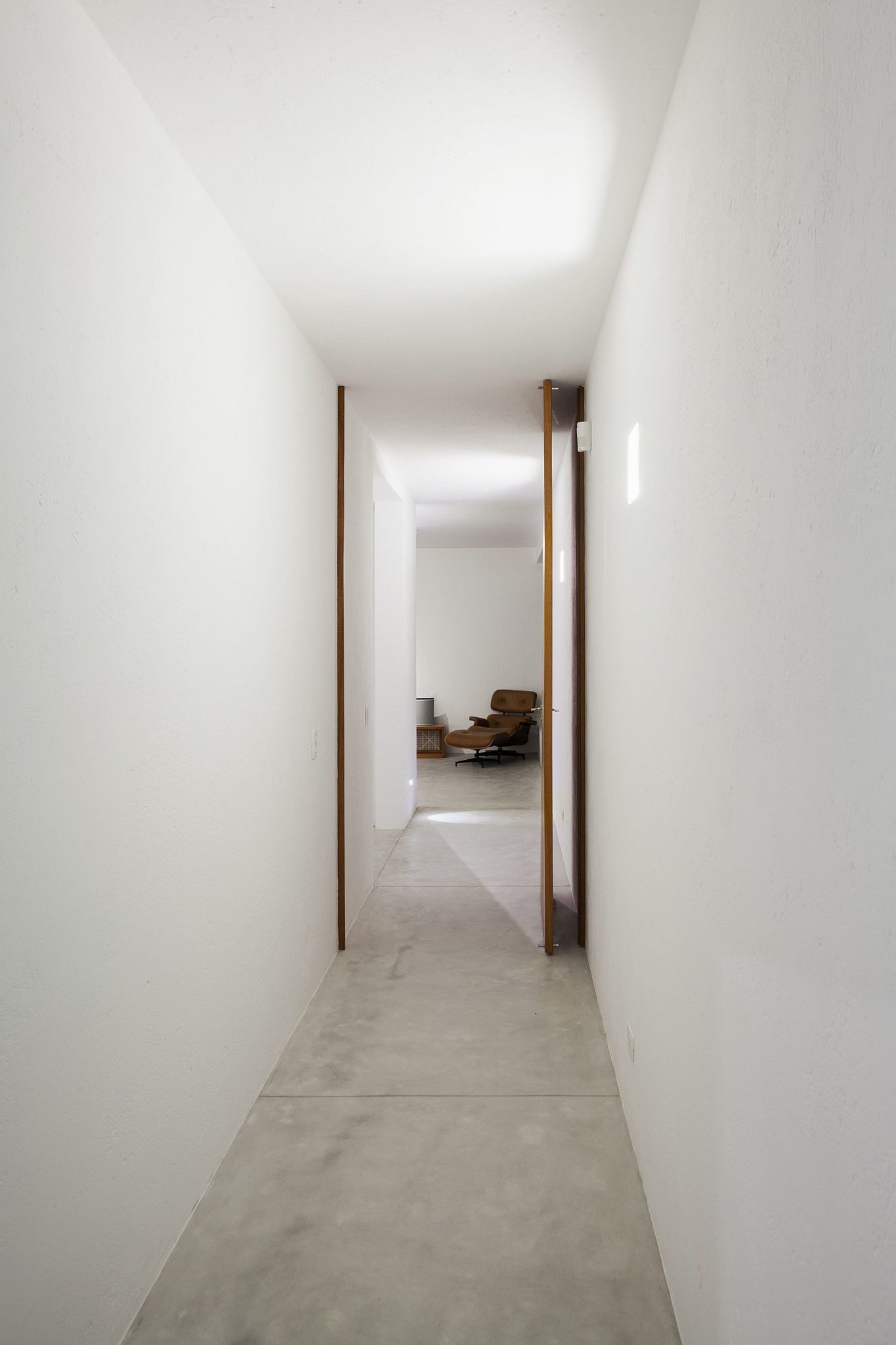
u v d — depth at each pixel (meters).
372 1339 1.75
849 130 0.87
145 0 1.62
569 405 4.43
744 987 1.30
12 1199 1.40
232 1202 2.20
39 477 1.47
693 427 1.67
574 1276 1.92
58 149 1.54
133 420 1.86
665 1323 1.79
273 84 1.88
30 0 1.46
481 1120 2.58
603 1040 3.12
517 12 1.66
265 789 2.87
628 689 2.59
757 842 1.22
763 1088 1.19
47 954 1.50
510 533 9.86
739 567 1.33
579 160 2.19
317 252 2.69
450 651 11.89
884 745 0.80
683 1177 1.74
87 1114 1.64
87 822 1.64
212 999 2.33
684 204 1.77
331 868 3.95
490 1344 1.73
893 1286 0.78
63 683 1.55
